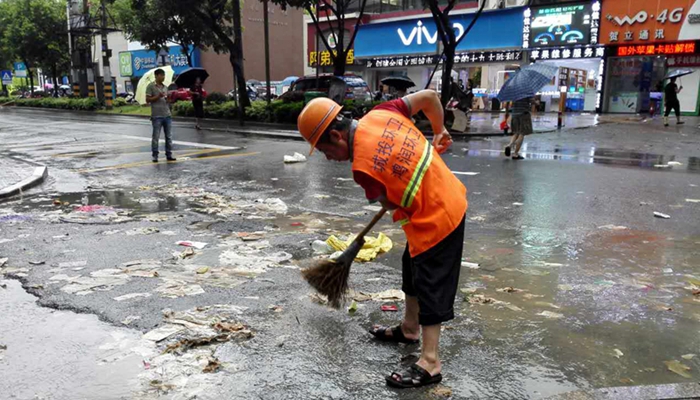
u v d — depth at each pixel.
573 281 4.23
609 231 5.71
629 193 7.73
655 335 3.29
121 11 33.72
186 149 13.65
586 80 28.39
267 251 5.05
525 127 11.40
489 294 3.96
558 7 27.14
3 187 8.10
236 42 22.34
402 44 31.62
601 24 26.22
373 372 2.90
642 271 4.45
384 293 3.98
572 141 15.10
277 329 3.40
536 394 2.68
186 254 4.88
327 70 36.06
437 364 2.79
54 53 43.41
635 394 2.62
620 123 21.03
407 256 3.05
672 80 19.33
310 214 6.63
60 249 5.10
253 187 8.54
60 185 8.80
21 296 3.92
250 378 2.82
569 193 7.78
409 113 2.83
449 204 2.66
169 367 2.92
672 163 10.59
